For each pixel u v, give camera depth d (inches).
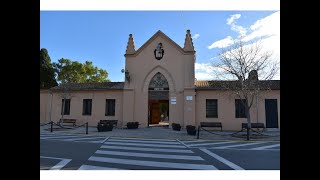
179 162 338.3
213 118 880.9
